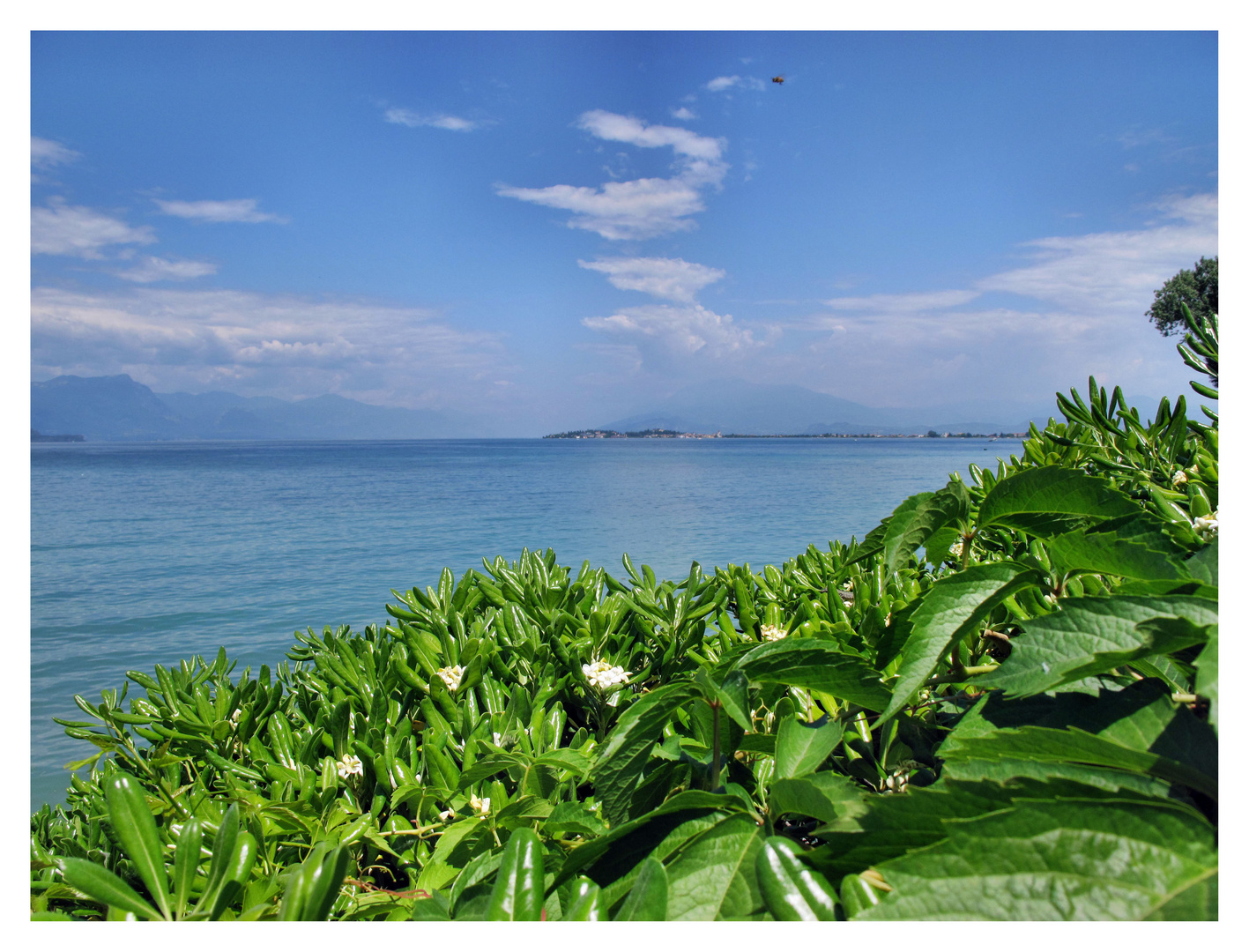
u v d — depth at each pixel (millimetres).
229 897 1096
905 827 854
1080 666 875
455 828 1456
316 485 52969
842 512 29547
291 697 2646
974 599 1017
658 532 23938
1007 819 737
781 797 1004
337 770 1885
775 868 868
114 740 2217
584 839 1402
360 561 19609
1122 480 2736
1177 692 1054
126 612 13984
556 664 2570
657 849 1019
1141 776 839
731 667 1154
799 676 1113
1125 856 699
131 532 27016
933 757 1328
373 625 3064
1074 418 2969
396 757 1964
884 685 1075
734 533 23406
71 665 10617
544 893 962
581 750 1977
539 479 57625
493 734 2018
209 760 2051
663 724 1112
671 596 2838
